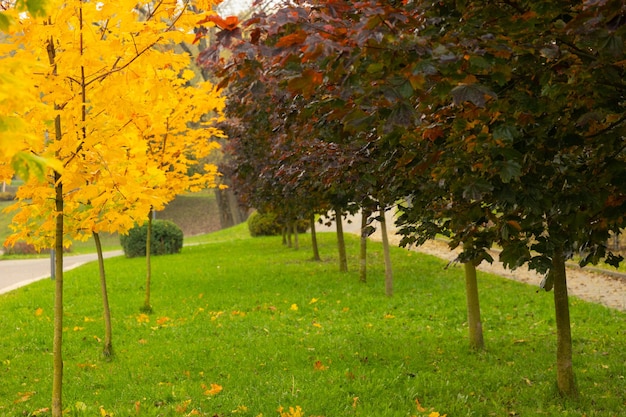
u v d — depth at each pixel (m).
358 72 2.63
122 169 4.55
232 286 12.59
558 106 3.25
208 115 24.59
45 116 3.56
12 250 27.69
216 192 36.31
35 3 2.05
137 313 10.14
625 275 12.29
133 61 3.88
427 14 2.86
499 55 2.65
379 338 7.96
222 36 2.73
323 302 10.67
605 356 7.00
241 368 6.64
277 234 25.34
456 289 11.44
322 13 2.63
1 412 5.52
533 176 3.49
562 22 2.81
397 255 17.08
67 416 5.34
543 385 5.90
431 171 4.00
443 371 6.46
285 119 5.39
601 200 3.54
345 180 5.31
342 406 5.36
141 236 20.14
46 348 7.93
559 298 5.61
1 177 4.05
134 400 5.69
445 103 3.53
